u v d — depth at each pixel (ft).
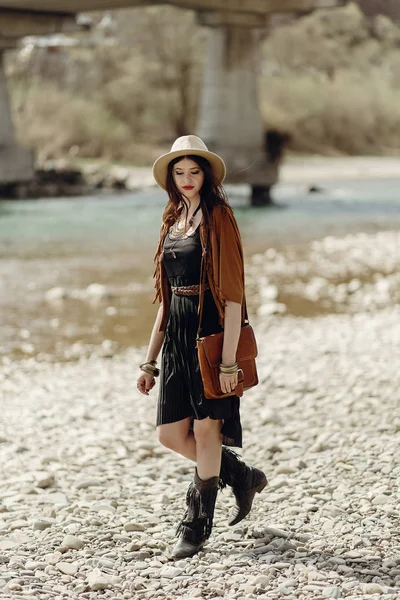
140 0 118.83
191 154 16.96
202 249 16.90
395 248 79.87
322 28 322.34
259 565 16.61
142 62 238.07
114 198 140.67
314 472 22.70
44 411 30.76
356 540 17.49
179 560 17.29
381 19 362.94
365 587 14.94
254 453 25.08
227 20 124.57
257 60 131.64
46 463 24.77
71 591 15.58
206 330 17.02
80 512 20.42
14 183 142.92
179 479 23.07
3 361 40.78
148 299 57.21
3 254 78.28
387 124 283.18
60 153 206.28
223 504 20.93
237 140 128.88
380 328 43.93
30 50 245.04
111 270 69.51
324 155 259.39
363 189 159.12
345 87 285.02
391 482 21.11
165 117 234.99
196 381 17.11
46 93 225.15
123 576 16.39
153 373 18.52
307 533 18.30
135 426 28.60
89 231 96.32
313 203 131.75
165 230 17.72
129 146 217.15
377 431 25.90
